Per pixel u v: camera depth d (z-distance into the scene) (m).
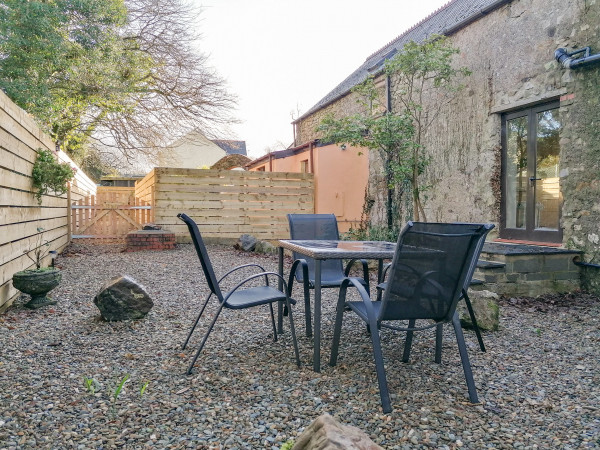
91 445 1.88
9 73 8.28
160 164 16.14
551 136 5.80
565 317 4.31
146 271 6.42
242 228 10.47
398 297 2.40
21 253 4.70
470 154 7.12
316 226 4.67
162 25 13.96
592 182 5.11
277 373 2.74
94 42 10.57
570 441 1.97
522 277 5.20
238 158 21.53
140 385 2.52
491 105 6.66
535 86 5.85
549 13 5.62
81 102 12.60
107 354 3.03
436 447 1.91
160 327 3.71
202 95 14.80
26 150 4.94
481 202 6.88
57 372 2.69
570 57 5.21
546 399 2.43
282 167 14.13
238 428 2.04
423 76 7.52
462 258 2.46
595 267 5.15
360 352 3.17
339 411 2.23
